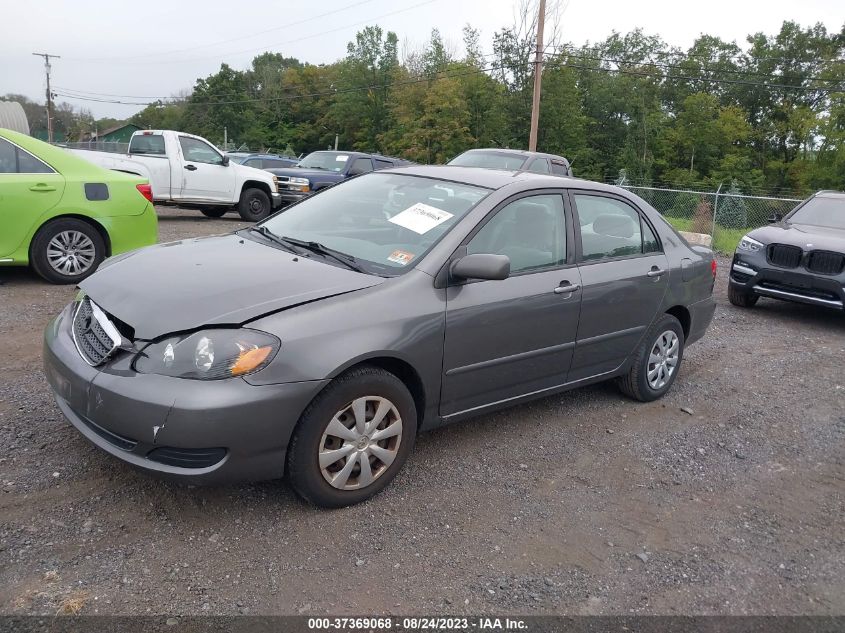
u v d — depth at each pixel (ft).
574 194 15.51
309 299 11.08
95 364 10.63
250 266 12.18
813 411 18.47
